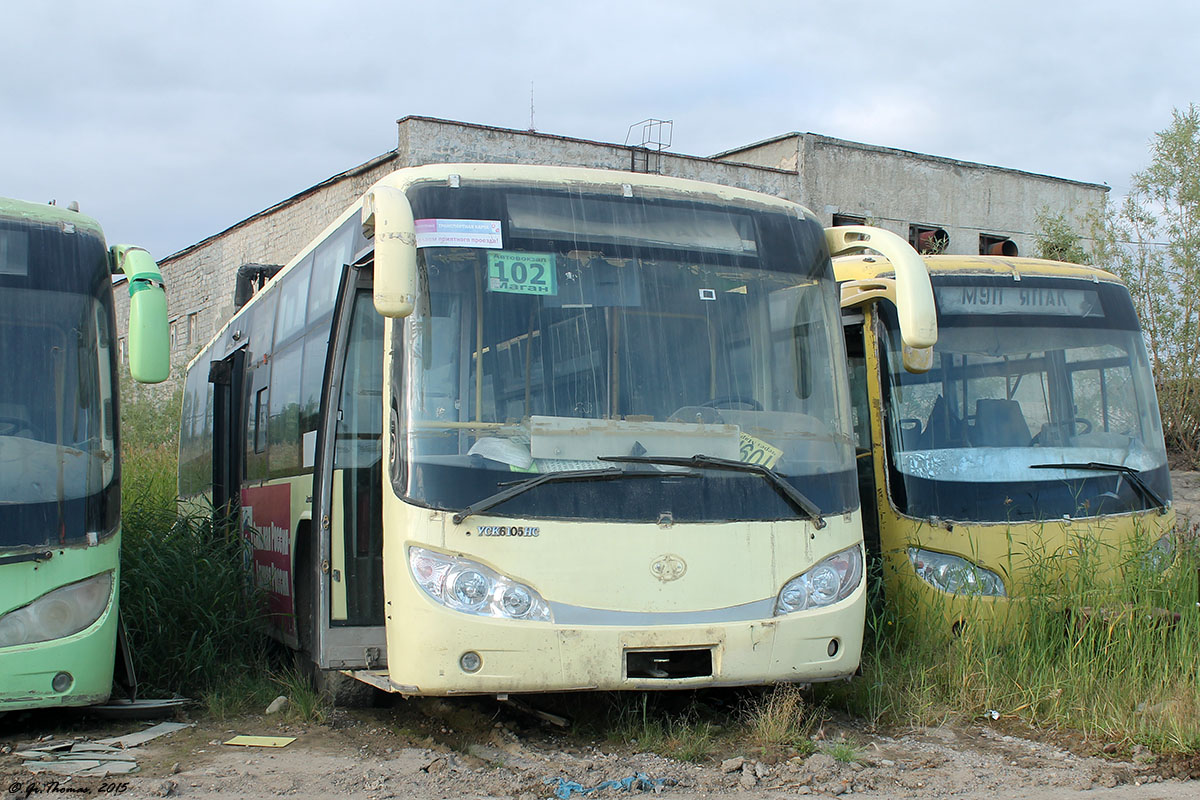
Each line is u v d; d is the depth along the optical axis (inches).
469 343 246.4
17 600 246.2
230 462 446.9
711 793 222.4
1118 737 260.1
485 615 230.8
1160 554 329.1
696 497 246.8
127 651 289.0
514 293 251.6
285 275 379.2
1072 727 272.1
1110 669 291.9
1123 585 315.6
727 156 1066.7
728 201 278.5
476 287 249.8
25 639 246.4
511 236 255.4
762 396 264.2
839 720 281.9
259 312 417.4
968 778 234.5
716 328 264.1
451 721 275.1
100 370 271.1
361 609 275.0
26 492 251.9
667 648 237.6
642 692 282.4
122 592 326.3
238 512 408.5
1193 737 253.8
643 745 251.3
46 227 273.3
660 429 250.2
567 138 882.8
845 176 1029.8
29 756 241.3
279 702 295.0
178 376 1202.6
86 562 256.2
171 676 320.5
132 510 386.3
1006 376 354.9
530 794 218.4
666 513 243.3
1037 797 223.9
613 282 258.8
